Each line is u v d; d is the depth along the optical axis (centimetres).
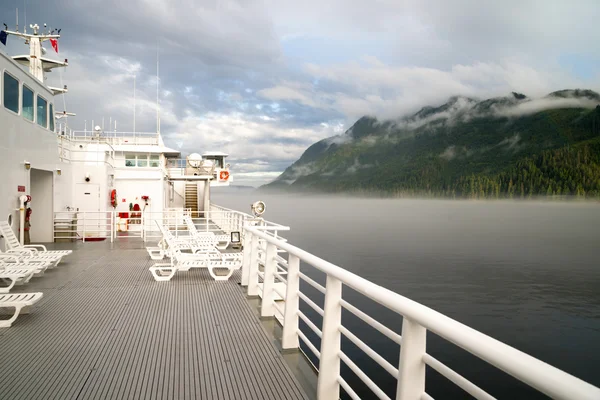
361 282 272
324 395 339
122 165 2645
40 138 1308
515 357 134
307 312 1912
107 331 531
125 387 371
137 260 1123
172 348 470
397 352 1600
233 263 894
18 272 706
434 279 4103
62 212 1474
